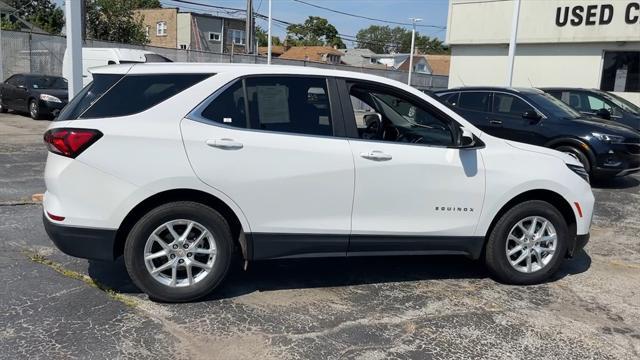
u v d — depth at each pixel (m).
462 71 21.31
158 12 56.56
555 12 18.44
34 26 41.19
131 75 4.23
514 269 4.98
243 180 4.23
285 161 4.30
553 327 4.22
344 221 4.50
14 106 19.77
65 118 4.16
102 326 3.94
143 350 3.65
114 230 4.10
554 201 5.14
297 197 4.36
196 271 4.40
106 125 4.05
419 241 4.70
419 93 4.78
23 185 8.33
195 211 4.21
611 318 4.42
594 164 9.33
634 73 17.50
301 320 4.18
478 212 4.79
